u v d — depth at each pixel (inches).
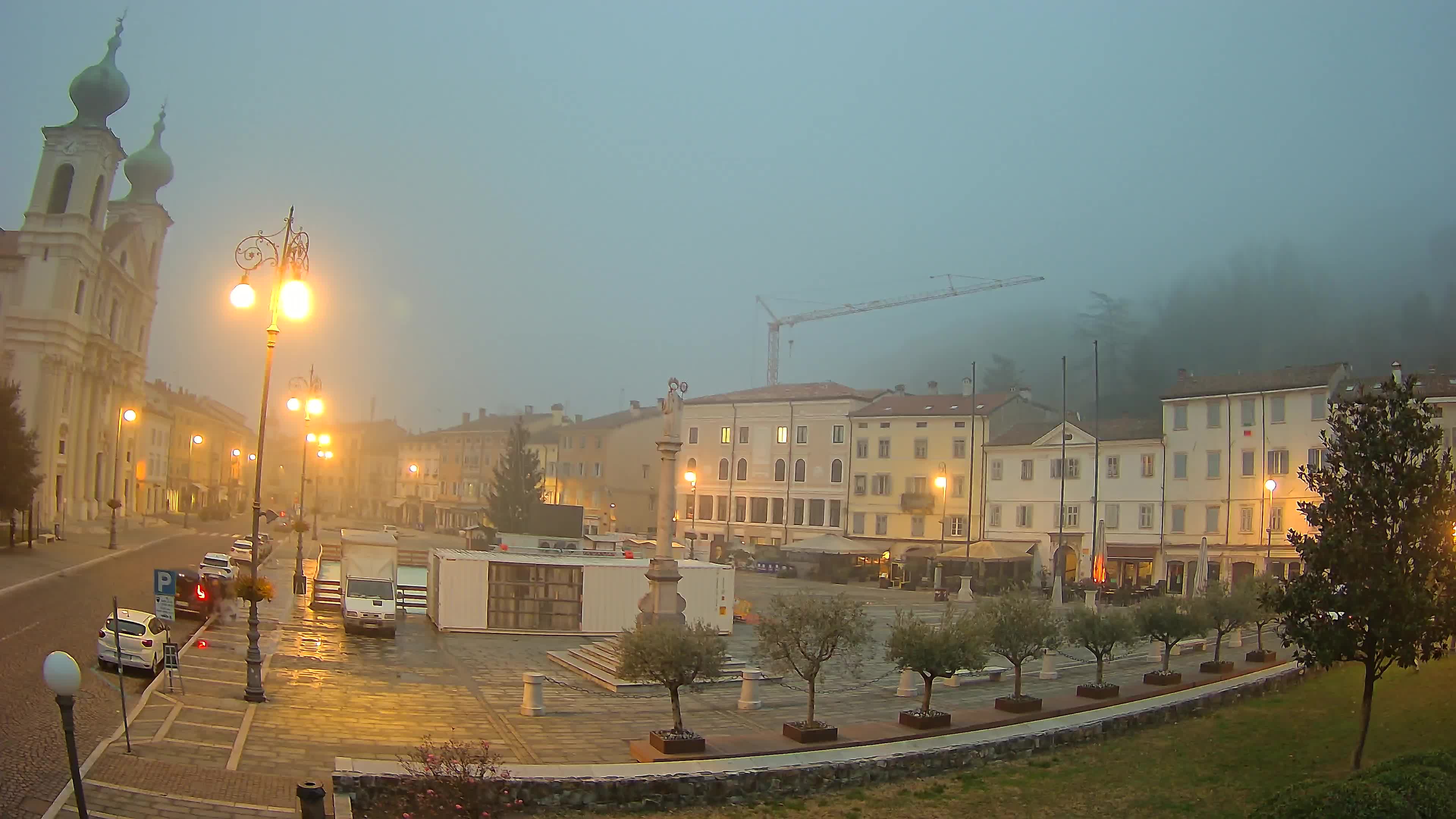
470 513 5068.9
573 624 1656.0
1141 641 1242.0
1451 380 2393.0
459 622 1608.0
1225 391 2714.1
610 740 881.5
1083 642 1133.1
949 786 775.1
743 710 1047.0
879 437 3523.6
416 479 5861.2
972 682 1253.1
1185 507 2783.0
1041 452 3144.7
